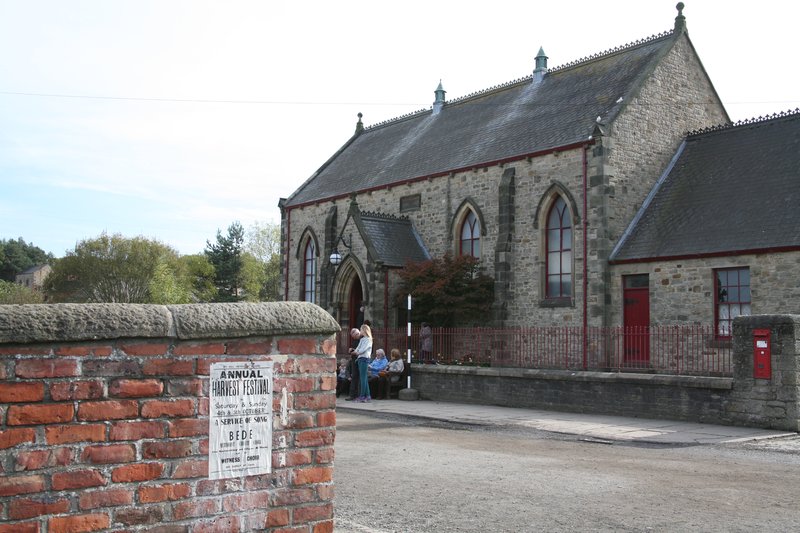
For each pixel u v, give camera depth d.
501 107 37.84
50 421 4.84
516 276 31.38
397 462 12.77
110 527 5.03
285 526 5.72
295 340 5.81
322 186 44.53
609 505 9.50
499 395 23.72
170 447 5.27
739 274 25.08
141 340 5.18
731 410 18.19
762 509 9.30
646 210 29.45
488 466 12.38
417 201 36.38
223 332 5.44
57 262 78.44
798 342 17.17
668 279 26.61
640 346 25.08
